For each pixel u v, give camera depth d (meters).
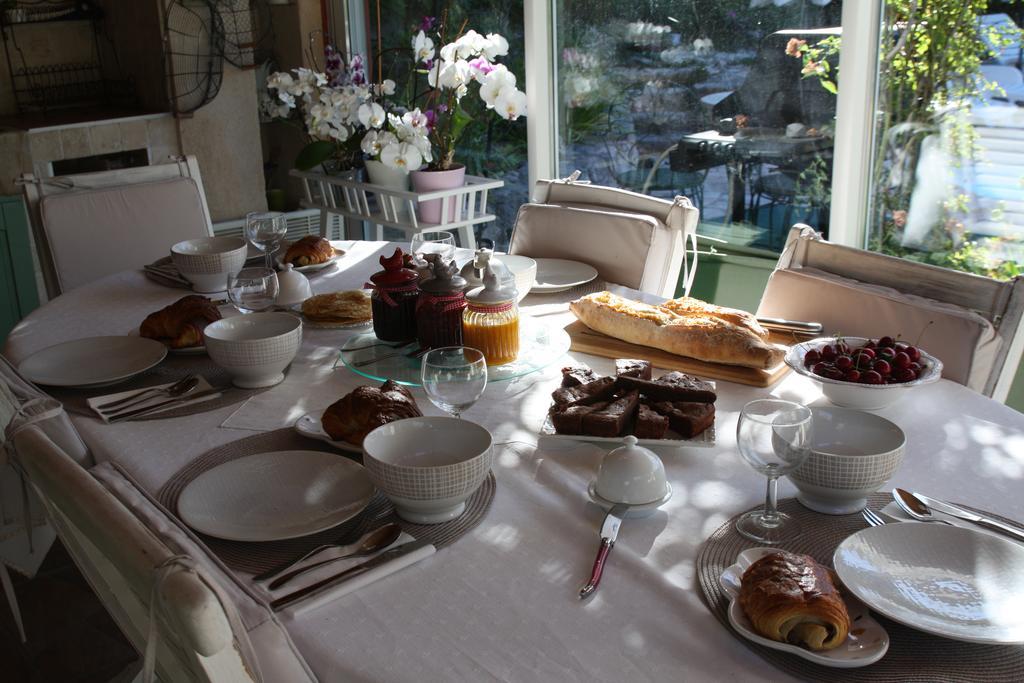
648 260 1.99
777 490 1.07
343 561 0.93
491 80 2.47
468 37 2.46
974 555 0.89
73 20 3.56
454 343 1.47
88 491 0.81
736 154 2.56
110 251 2.33
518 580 0.91
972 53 2.06
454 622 0.85
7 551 1.51
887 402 1.27
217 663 0.68
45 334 1.70
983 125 2.08
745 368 1.42
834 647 0.78
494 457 1.18
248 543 0.98
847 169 2.29
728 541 0.96
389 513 1.04
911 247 2.29
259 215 1.93
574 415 1.19
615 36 2.74
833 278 1.69
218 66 3.37
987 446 1.17
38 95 3.60
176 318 1.56
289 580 0.90
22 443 0.95
